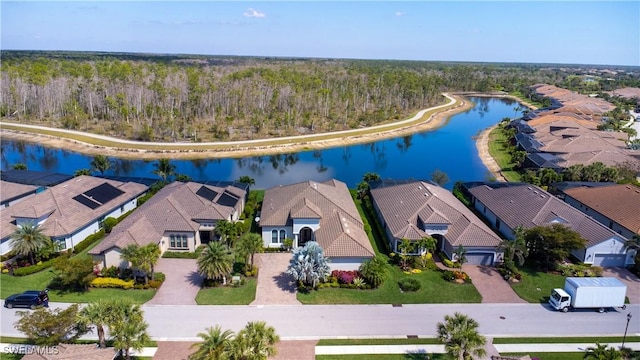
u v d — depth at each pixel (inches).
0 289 1803.6
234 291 1830.7
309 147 4854.8
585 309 1774.1
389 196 2650.1
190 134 4958.2
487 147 4906.5
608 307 1763.0
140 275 1895.9
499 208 2596.0
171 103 5762.8
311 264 1797.5
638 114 6924.2
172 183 2765.7
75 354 1269.7
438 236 2239.2
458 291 1881.2
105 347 1366.9
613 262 2160.4
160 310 1685.5
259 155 4517.7
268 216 2294.5
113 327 1320.1
